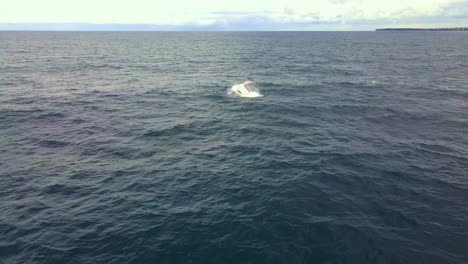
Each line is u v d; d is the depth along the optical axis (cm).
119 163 1617
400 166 1559
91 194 1308
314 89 3525
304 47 10769
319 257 941
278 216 1151
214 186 1384
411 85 3722
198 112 2634
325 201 1253
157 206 1223
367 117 2419
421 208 1197
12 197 1270
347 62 6134
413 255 947
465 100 2923
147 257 943
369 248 977
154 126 2239
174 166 1591
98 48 9956
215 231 1066
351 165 1583
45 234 1045
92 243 1003
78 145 1848
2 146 1794
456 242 1006
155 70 5116
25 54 7288
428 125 2203
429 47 10225
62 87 3584
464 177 1441
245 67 5500
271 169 1554
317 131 2127
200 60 6750
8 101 2828
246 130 2167
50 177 1447
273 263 919
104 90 3488
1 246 982
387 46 10825
